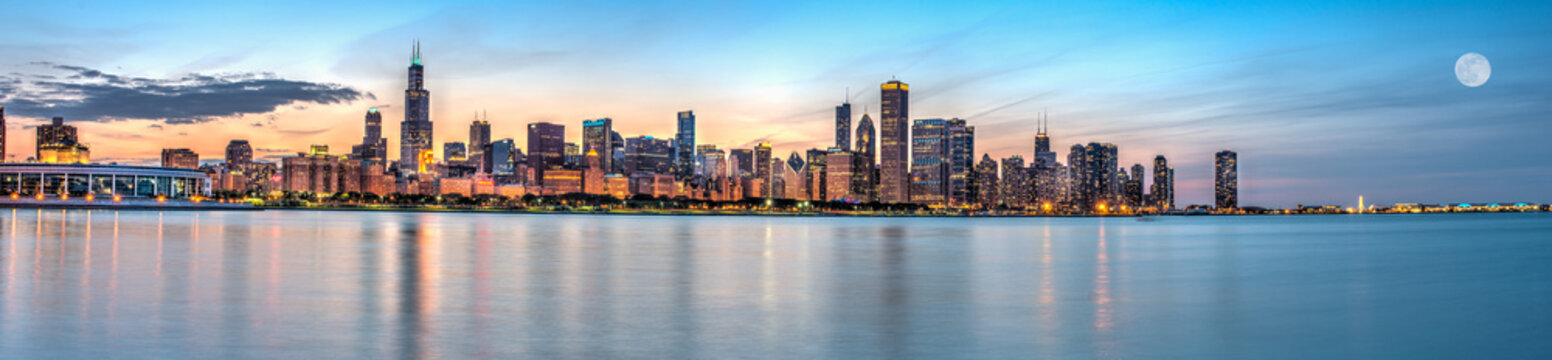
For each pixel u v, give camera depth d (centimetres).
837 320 3750
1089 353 3019
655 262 7450
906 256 8712
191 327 3347
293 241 10544
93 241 9731
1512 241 14125
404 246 9738
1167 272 6694
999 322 3716
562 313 3894
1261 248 11262
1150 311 4128
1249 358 2983
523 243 11006
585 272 6234
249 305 4022
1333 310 4262
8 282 4975
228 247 8912
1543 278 6372
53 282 4981
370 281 5297
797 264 7362
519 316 3781
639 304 4269
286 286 4912
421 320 3616
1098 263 7750
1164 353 3041
